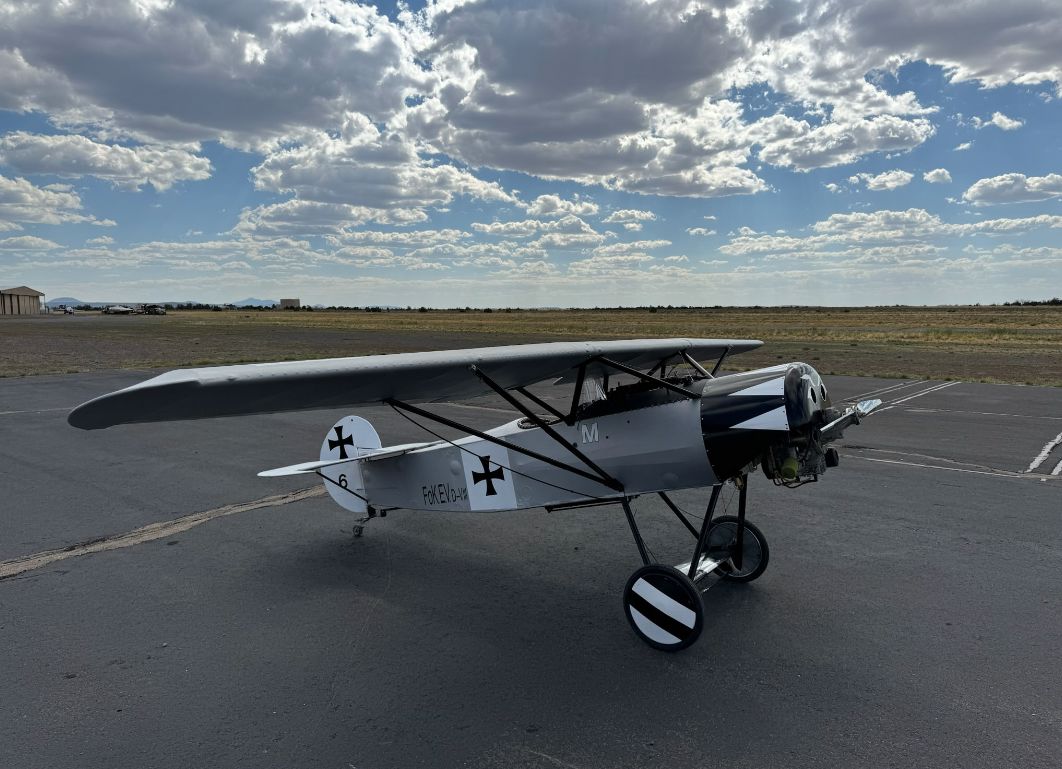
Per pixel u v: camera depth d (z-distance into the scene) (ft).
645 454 15.67
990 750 10.77
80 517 24.47
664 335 147.43
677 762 10.54
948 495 27.04
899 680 13.04
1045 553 20.29
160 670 13.64
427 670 13.64
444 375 14.01
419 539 22.18
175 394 10.28
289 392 12.05
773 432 14.40
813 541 21.54
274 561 20.07
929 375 77.41
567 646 14.67
